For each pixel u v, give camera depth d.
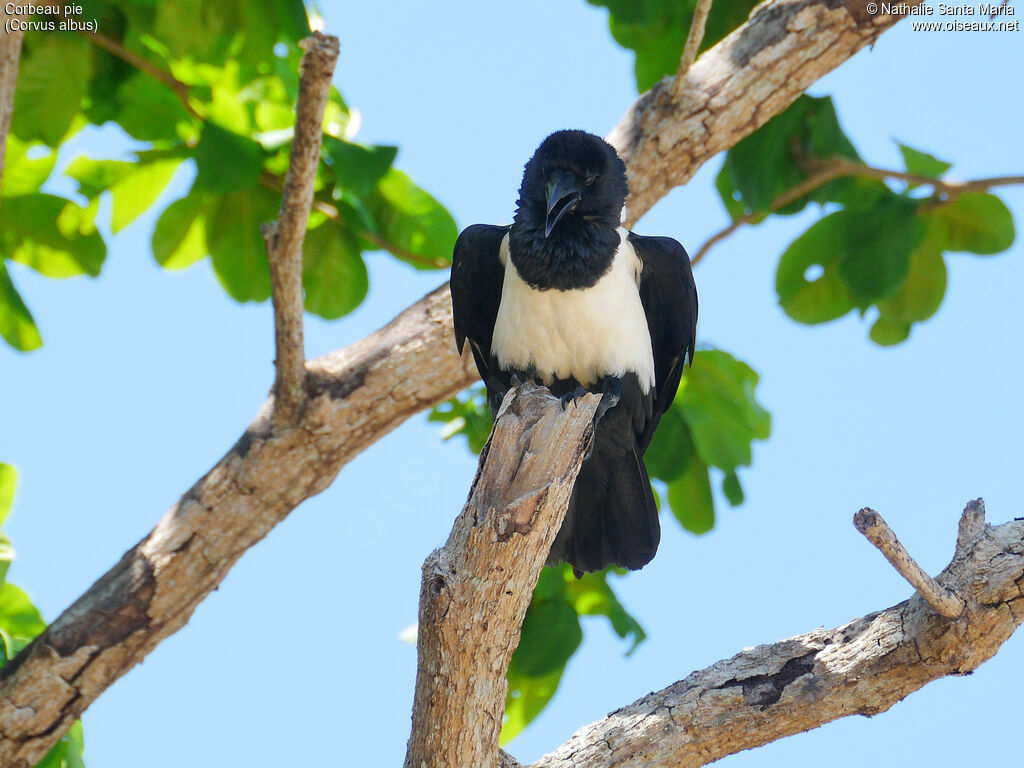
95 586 9.54
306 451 9.90
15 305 11.05
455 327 10.04
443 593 6.33
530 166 9.74
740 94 10.83
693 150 10.90
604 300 9.17
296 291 9.09
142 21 10.54
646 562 9.47
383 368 10.11
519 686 10.65
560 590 10.86
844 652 7.51
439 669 6.52
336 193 11.31
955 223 12.44
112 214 11.45
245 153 10.40
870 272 12.26
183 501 9.84
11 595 10.60
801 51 10.84
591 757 7.53
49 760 9.91
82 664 9.22
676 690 7.73
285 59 11.85
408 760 6.84
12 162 11.04
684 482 11.75
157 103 11.14
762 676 7.60
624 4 11.20
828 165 12.16
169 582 9.54
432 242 11.67
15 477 10.47
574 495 9.55
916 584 6.82
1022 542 7.20
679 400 11.73
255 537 9.86
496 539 6.24
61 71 10.30
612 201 9.40
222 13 9.98
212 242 11.34
